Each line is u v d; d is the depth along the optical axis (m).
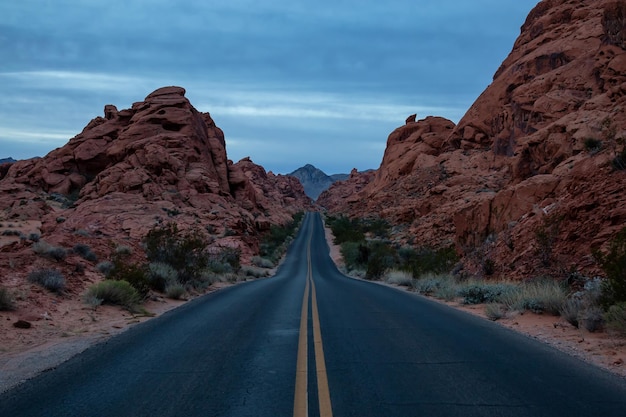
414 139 117.38
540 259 17.17
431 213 71.44
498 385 5.74
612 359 7.13
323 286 24.34
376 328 9.98
